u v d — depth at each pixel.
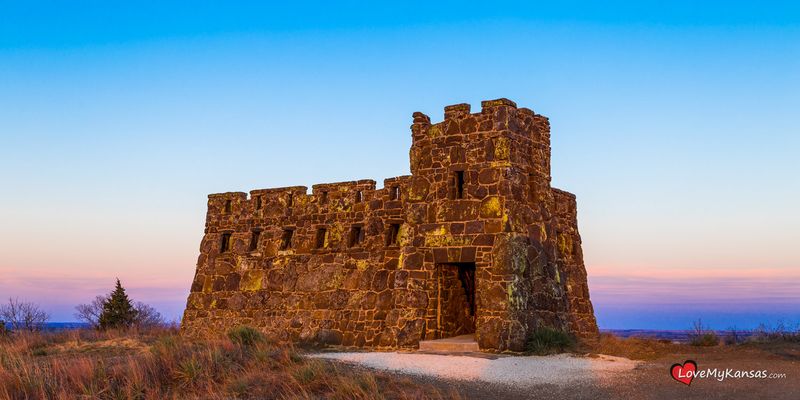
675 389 15.21
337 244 29.34
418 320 24.19
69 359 19.88
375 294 27.31
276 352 19.03
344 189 29.77
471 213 24.22
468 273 26.73
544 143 26.77
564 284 27.17
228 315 31.58
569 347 21.95
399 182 28.08
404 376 16.80
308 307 29.22
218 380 16.36
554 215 26.50
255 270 31.50
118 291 44.28
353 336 27.16
